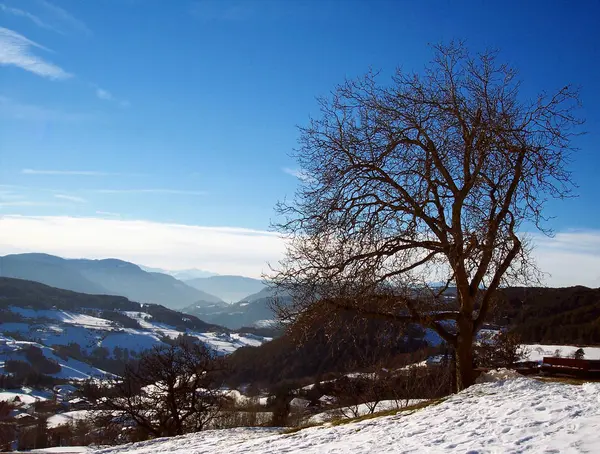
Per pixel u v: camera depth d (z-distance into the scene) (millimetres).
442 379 25547
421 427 11117
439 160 15273
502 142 14539
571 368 15625
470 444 8547
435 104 15312
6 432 58969
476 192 15320
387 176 15406
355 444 10734
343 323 15570
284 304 15664
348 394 29688
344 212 15195
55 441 51156
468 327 15570
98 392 35188
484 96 15336
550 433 8336
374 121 15828
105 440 37531
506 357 24969
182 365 35219
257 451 12031
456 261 14508
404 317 15609
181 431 34188
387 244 15055
